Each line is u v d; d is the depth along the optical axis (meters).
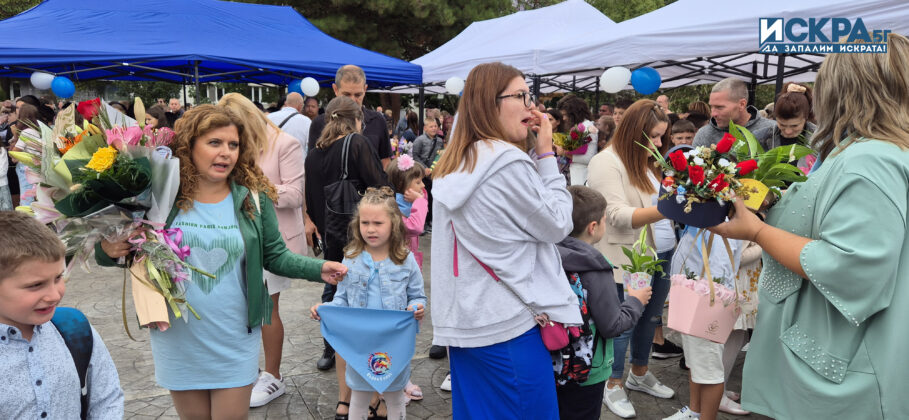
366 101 21.72
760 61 7.77
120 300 4.97
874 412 1.45
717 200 1.66
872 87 1.49
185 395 2.21
